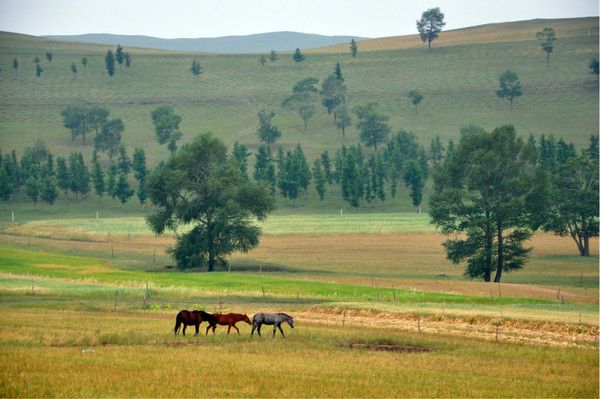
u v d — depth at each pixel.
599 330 55.50
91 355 42.50
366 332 54.22
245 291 81.56
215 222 118.94
